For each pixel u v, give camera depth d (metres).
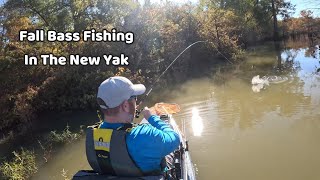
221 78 14.83
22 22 17.30
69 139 8.86
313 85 12.20
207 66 18.41
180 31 18.98
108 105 2.88
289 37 37.06
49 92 12.11
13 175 7.14
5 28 17.30
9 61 12.90
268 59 20.12
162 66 15.76
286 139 7.67
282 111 9.56
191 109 10.27
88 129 3.03
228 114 9.62
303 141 7.55
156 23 16.17
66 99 12.09
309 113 9.20
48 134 9.81
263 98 11.02
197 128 8.62
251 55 22.55
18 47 13.78
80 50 13.74
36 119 11.35
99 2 20.42
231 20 26.92
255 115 9.38
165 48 16.61
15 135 10.28
